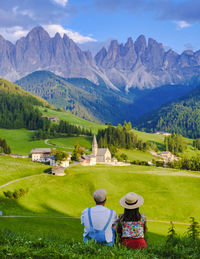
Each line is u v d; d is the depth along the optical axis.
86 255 10.50
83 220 11.48
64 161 153.88
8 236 13.23
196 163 175.25
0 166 129.38
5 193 88.31
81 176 119.69
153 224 70.25
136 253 10.53
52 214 78.50
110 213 11.27
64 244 12.41
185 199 96.00
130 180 117.06
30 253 10.51
